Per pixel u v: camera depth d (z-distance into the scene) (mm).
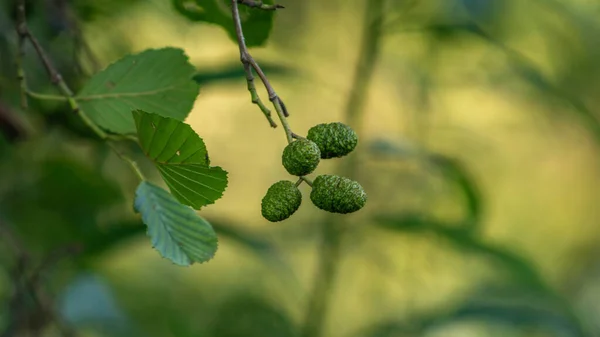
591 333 1008
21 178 892
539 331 1115
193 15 666
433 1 966
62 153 905
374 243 1103
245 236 844
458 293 1197
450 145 1169
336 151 591
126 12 926
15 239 775
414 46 1125
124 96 636
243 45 572
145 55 636
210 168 568
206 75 781
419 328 903
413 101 1126
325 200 579
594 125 941
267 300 1146
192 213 591
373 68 934
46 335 802
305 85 986
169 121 563
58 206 908
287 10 1198
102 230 917
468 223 963
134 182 932
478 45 1055
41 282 783
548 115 1211
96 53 919
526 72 920
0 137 856
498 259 904
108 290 837
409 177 1125
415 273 1178
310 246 1193
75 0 842
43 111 796
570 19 1043
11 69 808
